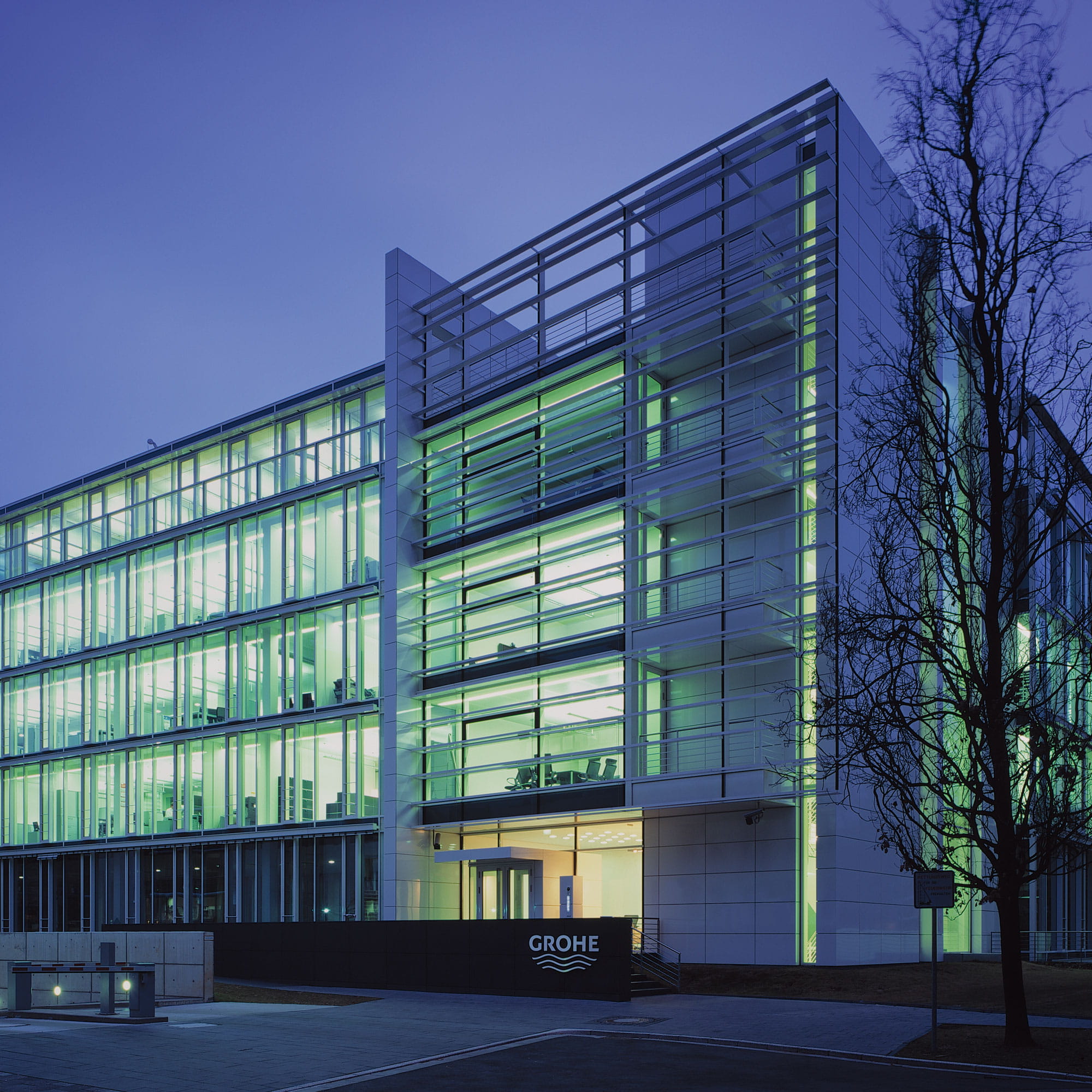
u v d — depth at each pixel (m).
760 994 25.11
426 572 38.53
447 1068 14.74
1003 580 18.98
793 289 29.77
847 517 28.05
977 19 16.81
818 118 30.73
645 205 35.50
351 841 37.31
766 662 29.09
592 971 24.88
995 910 32.97
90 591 47.97
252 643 41.28
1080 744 17.36
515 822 35.69
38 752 48.22
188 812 41.91
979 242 16.91
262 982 32.00
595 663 32.94
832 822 27.77
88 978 25.70
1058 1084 13.35
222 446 44.69
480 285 38.31
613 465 34.38
